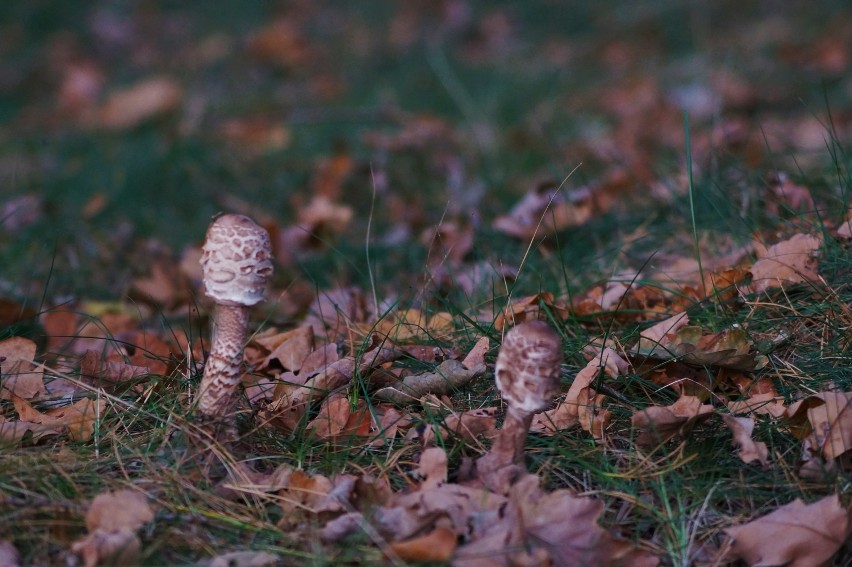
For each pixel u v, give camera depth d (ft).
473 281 8.24
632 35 17.87
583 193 9.10
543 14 19.93
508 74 16.46
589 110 14.42
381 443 7.02
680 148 11.05
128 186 11.95
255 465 6.94
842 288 7.54
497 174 11.63
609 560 6.53
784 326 7.45
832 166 8.60
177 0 21.74
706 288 7.79
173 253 9.79
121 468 6.86
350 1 21.44
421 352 7.47
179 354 7.68
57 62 18.92
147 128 14.69
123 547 6.49
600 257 8.30
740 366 7.16
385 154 12.24
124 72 18.40
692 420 6.88
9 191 12.18
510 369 6.62
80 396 7.30
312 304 8.25
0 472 6.77
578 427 7.07
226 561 6.49
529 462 6.93
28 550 6.57
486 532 6.57
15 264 9.46
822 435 6.84
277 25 19.72
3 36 20.16
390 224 10.34
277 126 13.91
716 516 6.77
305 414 7.05
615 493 6.80
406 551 6.50
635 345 7.42
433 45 18.44
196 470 6.84
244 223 6.68
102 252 9.75
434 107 14.89
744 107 12.94
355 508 6.70
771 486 6.84
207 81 17.28
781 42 15.96
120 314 8.49
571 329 7.64
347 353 7.63
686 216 8.55
